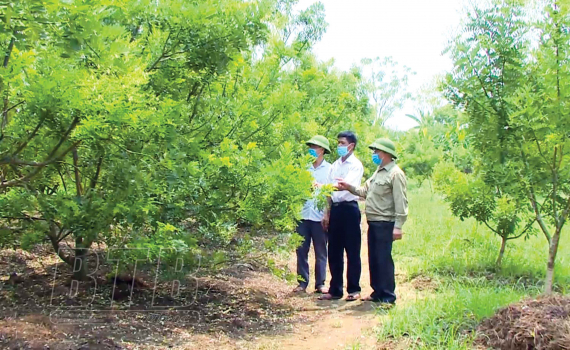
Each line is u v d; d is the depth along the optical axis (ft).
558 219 22.07
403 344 16.35
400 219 21.20
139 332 16.38
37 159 16.51
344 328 18.66
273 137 24.12
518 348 14.88
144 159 16.05
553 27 19.74
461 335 16.48
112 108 13.47
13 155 14.37
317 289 24.30
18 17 11.69
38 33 11.84
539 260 27.58
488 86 22.36
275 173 18.58
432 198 59.16
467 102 22.81
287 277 21.71
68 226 16.75
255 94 22.95
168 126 16.16
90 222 16.61
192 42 18.29
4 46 14.38
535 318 15.26
